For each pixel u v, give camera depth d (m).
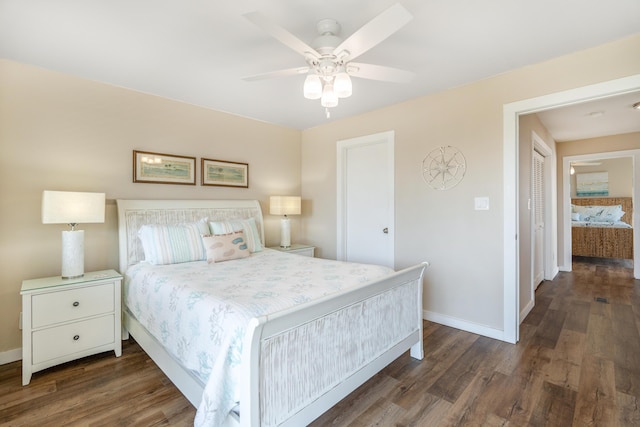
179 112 3.29
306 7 1.72
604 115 3.72
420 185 3.20
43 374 2.18
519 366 2.26
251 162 3.96
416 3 1.70
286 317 1.32
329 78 1.90
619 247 6.16
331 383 1.61
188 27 1.93
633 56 2.06
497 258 2.71
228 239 2.87
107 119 2.81
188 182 3.36
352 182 3.99
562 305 3.62
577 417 1.71
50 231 2.54
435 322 3.12
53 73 2.54
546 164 4.75
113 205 2.86
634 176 4.68
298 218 4.52
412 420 1.70
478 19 1.86
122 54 2.28
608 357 2.38
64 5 1.70
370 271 2.27
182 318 1.75
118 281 2.46
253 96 3.15
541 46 2.19
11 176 2.37
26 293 2.06
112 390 2.00
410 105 3.27
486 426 1.65
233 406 1.31
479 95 2.78
